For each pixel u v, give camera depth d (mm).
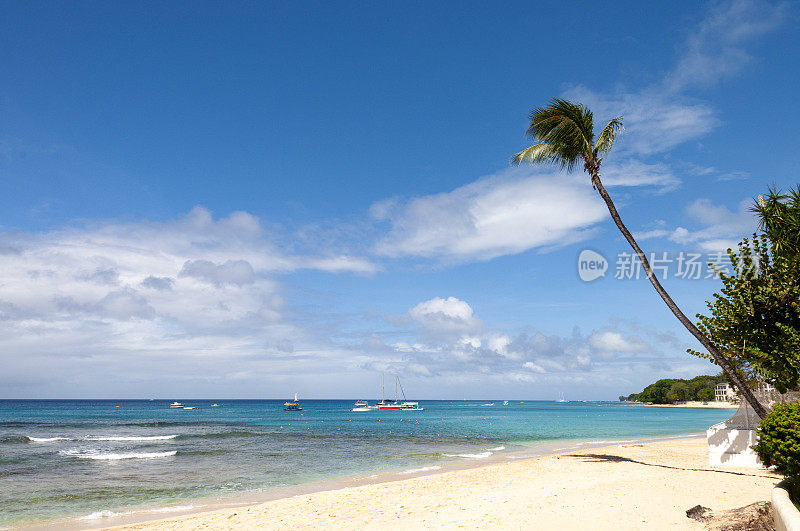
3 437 53469
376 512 13625
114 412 150375
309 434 59688
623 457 25391
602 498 13289
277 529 12328
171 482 23562
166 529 13211
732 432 19281
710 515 10414
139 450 40812
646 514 11250
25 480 24625
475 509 12945
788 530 6742
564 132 17844
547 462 24328
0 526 15078
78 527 14781
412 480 20297
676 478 16359
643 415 130125
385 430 67688
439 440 49500
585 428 69812
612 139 17797
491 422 92750
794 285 15352
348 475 25188
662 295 16906
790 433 11852
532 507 12633
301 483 22766
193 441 49844
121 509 17469
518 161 19172
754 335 15922
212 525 13305
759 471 17859
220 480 24047
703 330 16641
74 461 33062
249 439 52344
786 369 15391
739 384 15820
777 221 15953
